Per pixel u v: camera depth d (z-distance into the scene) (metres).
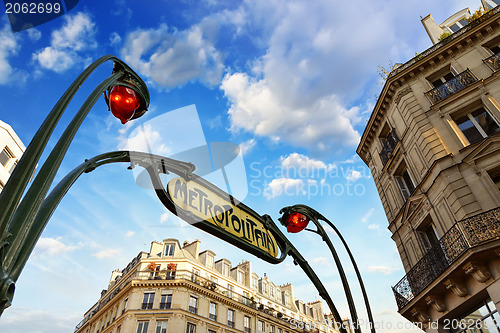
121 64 2.41
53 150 1.74
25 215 1.47
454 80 12.95
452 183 10.85
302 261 4.13
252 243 3.15
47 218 1.58
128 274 37.41
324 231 5.08
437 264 10.21
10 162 25.38
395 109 14.90
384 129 16.09
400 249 13.82
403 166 14.36
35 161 1.56
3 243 1.32
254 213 3.48
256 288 43.47
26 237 1.46
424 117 13.06
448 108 12.62
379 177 16.19
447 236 9.77
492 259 8.59
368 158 17.56
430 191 11.87
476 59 13.05
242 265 45.03
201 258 39.91
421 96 13.80
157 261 35.62
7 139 25.00
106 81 2.23
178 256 37.28
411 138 13.49
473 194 10.29
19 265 1.37
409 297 11.47
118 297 34.78
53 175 1.68
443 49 13.92
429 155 12.22
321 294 4.35
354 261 6.01
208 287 35.53
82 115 1.95
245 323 36.94
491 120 11.58
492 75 11.92
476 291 8.95
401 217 13.93
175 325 29.91
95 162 1.99
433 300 10.30
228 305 36.09
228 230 2.89
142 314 30.70
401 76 14.70
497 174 10.47
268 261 3.41
